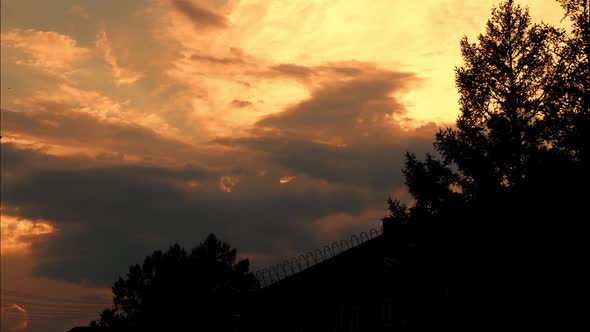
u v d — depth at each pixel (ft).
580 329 78.69
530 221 82.69
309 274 164.86
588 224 79.51
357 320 137.49
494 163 90.02
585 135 83.51
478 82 94.68
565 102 88.28
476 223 87.45
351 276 142.92
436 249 92.68
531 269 82.17
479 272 86.79
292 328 164.45
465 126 93.97
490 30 96.07
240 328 192.34
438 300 95.20
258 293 187.52
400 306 120.26
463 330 89.25
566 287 80.07
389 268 126.31
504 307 83.56
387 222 99.50
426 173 94.63
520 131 89.97
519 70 93.45
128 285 230.27
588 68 88.69
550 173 82.07
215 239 225.76
